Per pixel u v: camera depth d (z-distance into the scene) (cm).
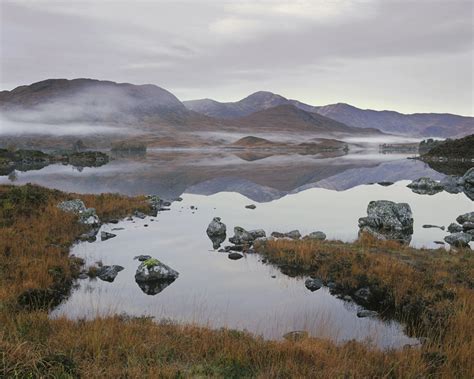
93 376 790
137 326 1173
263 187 6197
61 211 2923
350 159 15412
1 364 752
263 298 1612
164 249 2386
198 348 1009
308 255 2084
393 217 3027
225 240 2636
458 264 1889
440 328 1224
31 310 1383
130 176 8156
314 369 892
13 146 15375
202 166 11506
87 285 1744
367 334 1270
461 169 9669
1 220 2500
